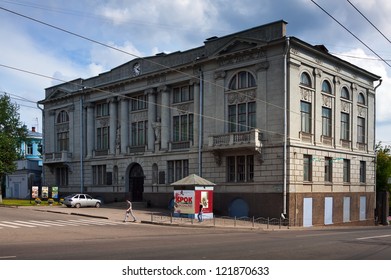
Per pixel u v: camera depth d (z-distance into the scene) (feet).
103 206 150.92
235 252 48.16
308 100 122.11
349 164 139.54
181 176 139.85
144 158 151.02
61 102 187.11
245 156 122.42
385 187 180.34
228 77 127.24
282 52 115.03
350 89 141.79
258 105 119.34
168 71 142.72
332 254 46.88
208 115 131.23
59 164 184.24
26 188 213.46
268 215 114.83
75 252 47.57
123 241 62.08
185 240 64.49
